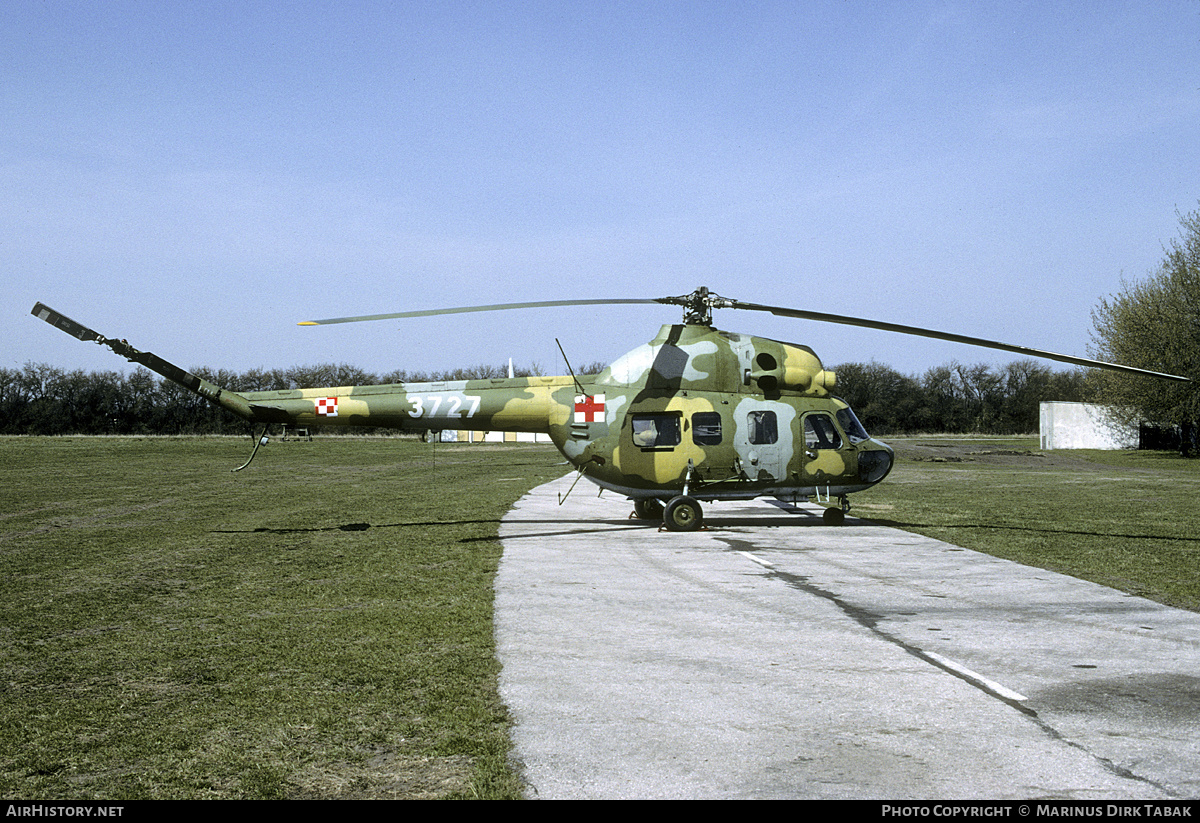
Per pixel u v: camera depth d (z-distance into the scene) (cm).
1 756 478
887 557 1202
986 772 452
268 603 886
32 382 8494
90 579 1029
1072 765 462
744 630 770
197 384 1416
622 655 684
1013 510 1872
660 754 477
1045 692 589
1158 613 842
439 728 516
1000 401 10375
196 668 646
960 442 6344
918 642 728
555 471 3391
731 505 1983
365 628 772
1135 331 4578
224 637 741
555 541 1367
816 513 1808
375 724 524
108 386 8556
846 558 1193
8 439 5950
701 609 859
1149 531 1492
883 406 10075
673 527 1490
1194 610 857
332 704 561
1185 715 541
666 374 1494
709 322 1534
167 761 471
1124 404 4700
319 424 1473
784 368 1530
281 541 1365
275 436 6153
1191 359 4353
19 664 659
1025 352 1221
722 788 432
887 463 1580
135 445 5178
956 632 764
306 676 623
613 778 444
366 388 1475
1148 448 5022
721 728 518
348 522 1636
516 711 548
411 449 5762
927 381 10600
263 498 2144
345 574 1057
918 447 4962
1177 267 4619
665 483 1489
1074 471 3531
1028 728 518
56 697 579
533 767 459
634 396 1488
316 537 1415
